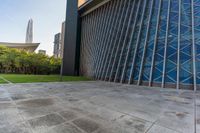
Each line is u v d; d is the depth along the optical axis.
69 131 4.31
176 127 4.74
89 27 40.62
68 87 14.81
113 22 30.34
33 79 23.09
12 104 7.26
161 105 7.84
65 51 43.28
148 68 20.39
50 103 7.68
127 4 28.38
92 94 10.96
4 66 46.97
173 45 19.33
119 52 26.42
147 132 4.34
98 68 31.20
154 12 23.27
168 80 17.88
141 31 23.55
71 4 44.31
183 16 20.06
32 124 4.78
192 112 6.51
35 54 57.12
